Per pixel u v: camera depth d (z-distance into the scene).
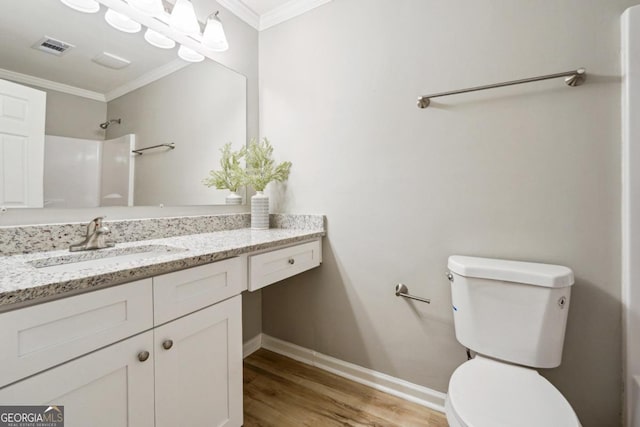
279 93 1.81
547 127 1.12
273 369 1.69
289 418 1.30
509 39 1.18
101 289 0.72
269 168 1.68
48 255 0.97
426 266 1.37
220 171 1.68
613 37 1.01
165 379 0.87
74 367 0.68
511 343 1.05
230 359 1.09
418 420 1.29
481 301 1.09
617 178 1.02
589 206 1.06
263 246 1.22
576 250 1.08
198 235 1.46
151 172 1.38
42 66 1.06
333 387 1.52
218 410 1.04
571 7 1.07
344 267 1.60
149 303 0.82
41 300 0.63
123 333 0.77
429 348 1.38
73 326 0.68
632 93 0.97
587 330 1.08
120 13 1.25
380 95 1.46
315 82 1.66
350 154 1.55
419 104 1.34
